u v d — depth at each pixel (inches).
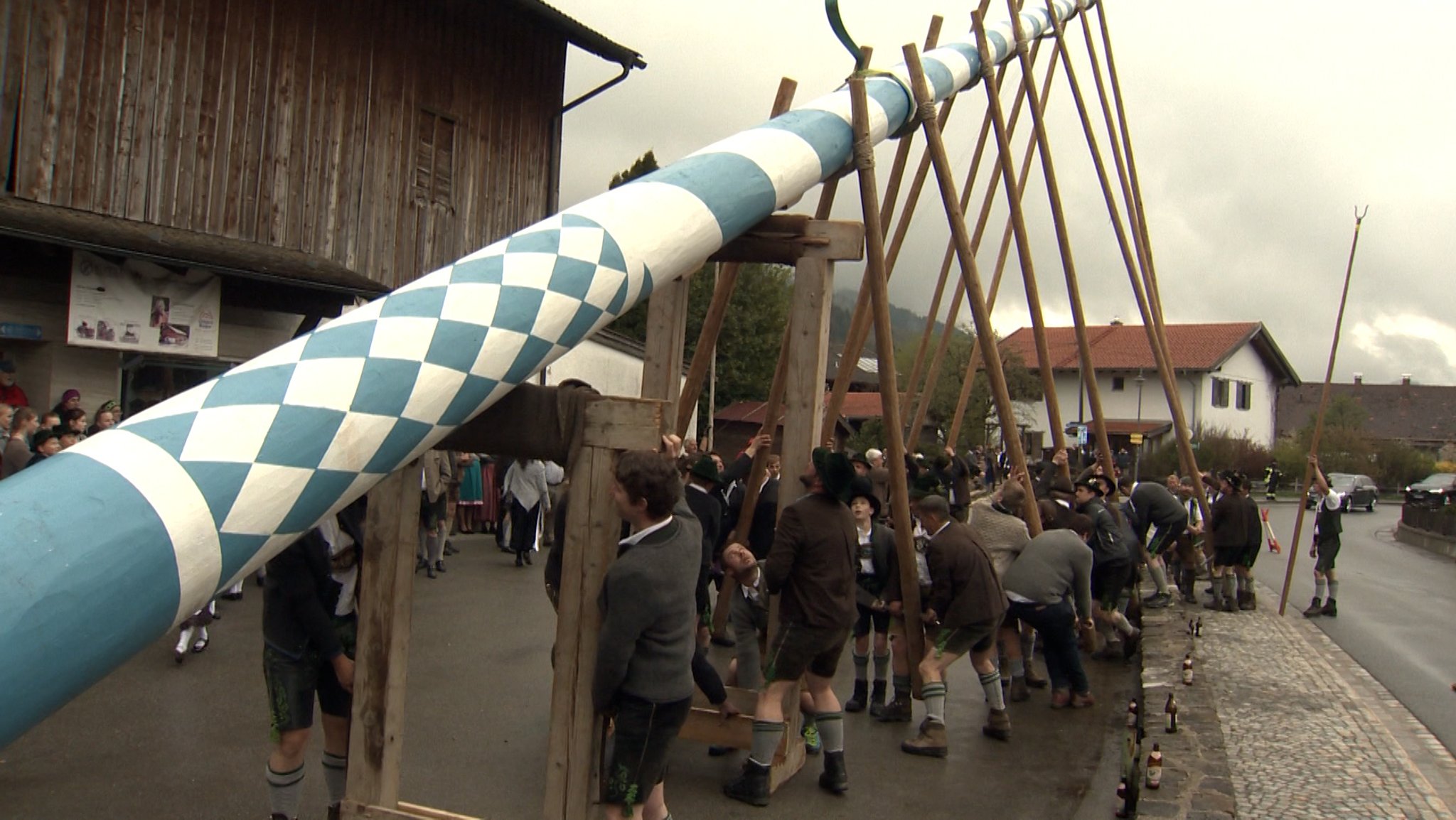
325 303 510.9
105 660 87.1
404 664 149.3
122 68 438.6
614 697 142.4
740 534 271.0
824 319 201.3
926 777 220.2
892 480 232.5
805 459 202.1
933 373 389.7
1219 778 203.5
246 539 98.6
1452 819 184.7
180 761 206.8
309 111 516.4
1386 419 2859.3
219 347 495.2
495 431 144.5
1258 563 710.5
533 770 212.4
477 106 613.6
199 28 467.2
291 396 104.7
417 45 573.0
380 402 110.6
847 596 198.2
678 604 142.3
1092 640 302.8
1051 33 395.5
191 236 454.9
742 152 176.2
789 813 195.2
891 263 285.1
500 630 346.9
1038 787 214.5
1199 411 1813.5
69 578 83.2
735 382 1352.1
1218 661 328.2
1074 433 1085.1
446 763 213.9
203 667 278.8
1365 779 207.0
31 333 413.7
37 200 412.2
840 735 207.2
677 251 154.6
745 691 235.9
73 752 209.5
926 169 289.6
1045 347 314.7
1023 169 398.3
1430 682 332.8
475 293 122.6
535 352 128.0
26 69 407.8
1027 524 290.2
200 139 469.4
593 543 143.5
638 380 791.1
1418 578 669.9
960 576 235.3
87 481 88.7
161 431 96.5
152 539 89.7
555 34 656.4
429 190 583.8
